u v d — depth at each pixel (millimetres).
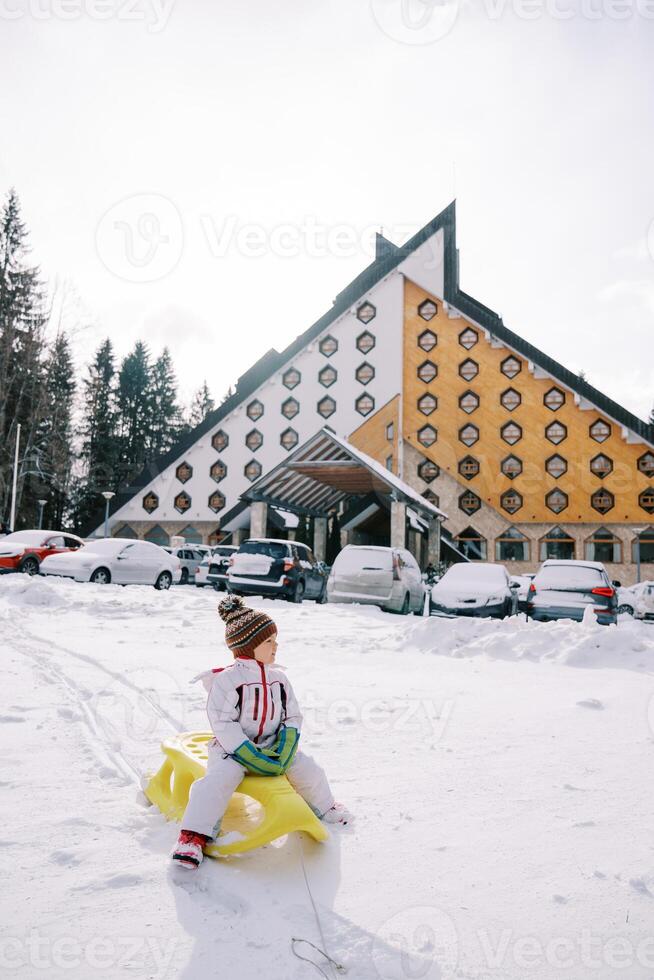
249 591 16672
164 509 41844
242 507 36938
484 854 2688
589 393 36406
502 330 38000
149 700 5227
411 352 39500
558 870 2553
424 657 8219
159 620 11008
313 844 2762
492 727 4859
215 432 41750
